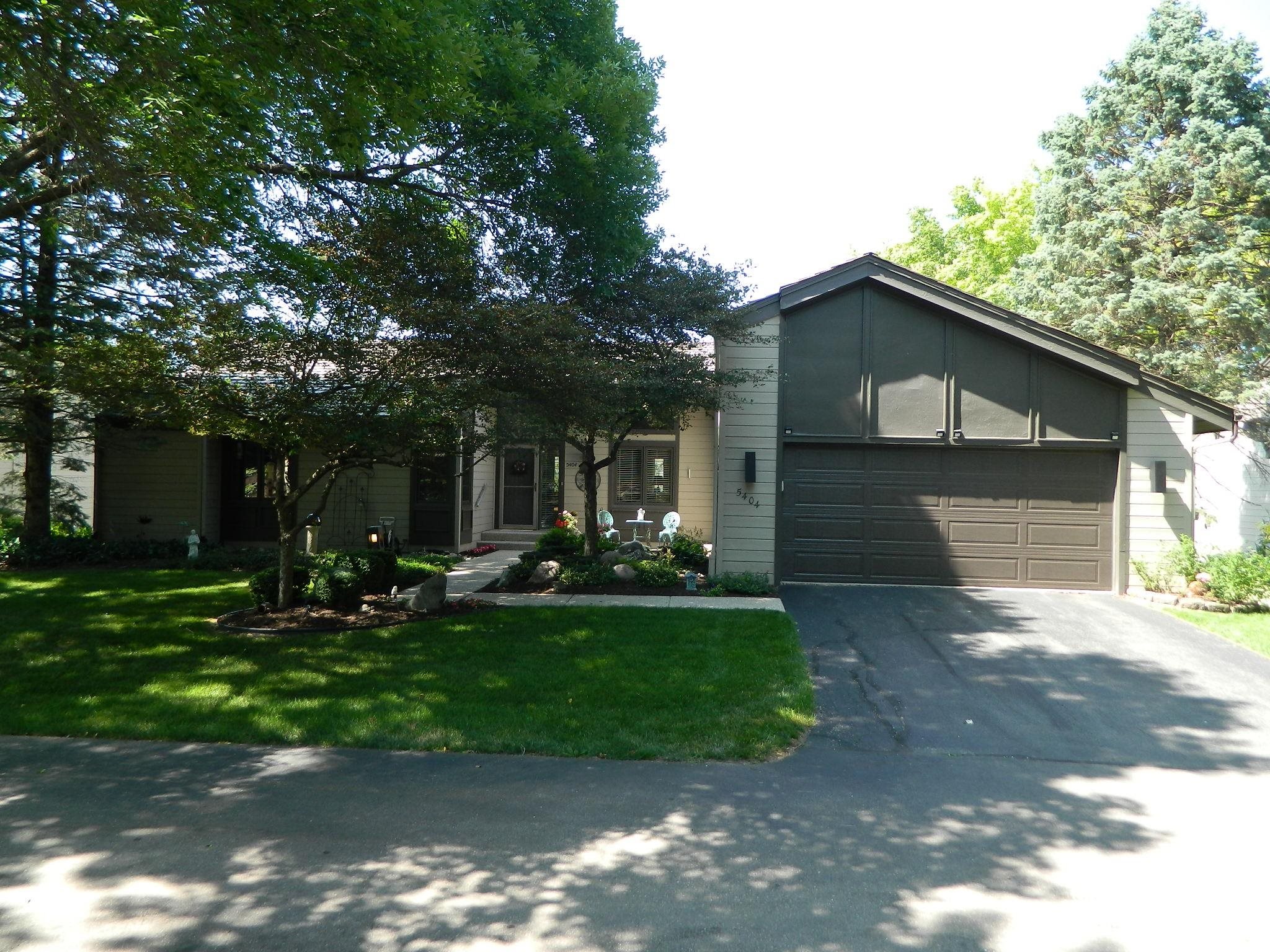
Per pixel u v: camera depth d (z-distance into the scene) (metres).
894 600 11.75
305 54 7.07
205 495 17.23
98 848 4.49
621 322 11.47
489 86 10.09
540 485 20.31
